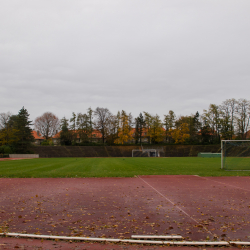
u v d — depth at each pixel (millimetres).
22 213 8508
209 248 5516
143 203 10078
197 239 6016
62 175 20438
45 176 20016
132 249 5449
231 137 76375
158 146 86188
